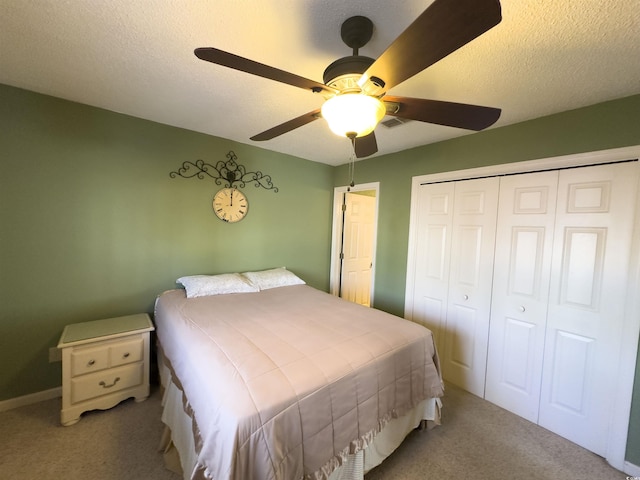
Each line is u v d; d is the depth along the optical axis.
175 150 2.54
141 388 2.12
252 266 3.16
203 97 1.92
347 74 1.09
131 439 1.74
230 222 2.96
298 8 1.10
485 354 2.33
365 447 1.39
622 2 0.99
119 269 2.33
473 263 2.41
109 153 2.22
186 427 1.39
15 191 1.90
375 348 1.58
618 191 1.69
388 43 1.30
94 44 1.37
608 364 1.73
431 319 2.72
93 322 2.17
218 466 0.99
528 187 2.07
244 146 2.99
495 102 1.80
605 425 1.74
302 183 3.55
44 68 1.60
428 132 2.38
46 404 2.02
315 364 1.36
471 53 1.32
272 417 1.07
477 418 2.09
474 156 2.38
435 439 1.86
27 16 1.18
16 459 1.56
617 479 1.60
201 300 2.32
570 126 1.87
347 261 4.02
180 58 1.47
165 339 1.98
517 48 1.28
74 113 2.06
